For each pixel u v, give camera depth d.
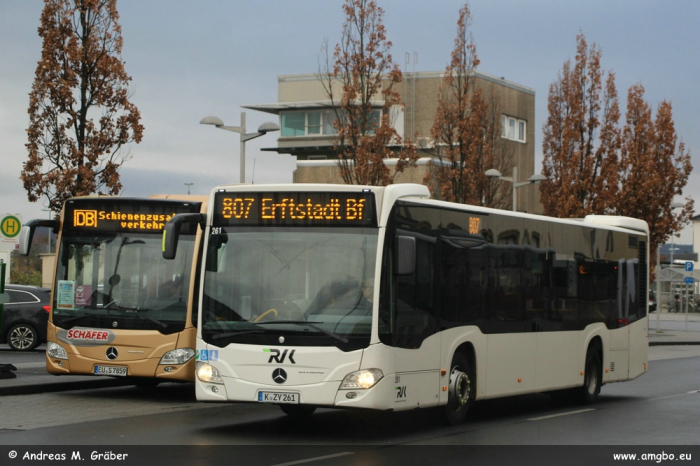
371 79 31.95
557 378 17.33
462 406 14.46
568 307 17.86
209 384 12.59
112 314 16.91
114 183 24.27
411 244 12.34
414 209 13.27
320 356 12.20
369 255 12.50
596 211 45.75
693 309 83.12
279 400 12.24
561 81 49.09
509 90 70.31
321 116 74.94
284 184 12.88
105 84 24.19
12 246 19.42
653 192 47.69
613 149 46.31
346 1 31.67
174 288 16.91
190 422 14.50
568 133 46.34
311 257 12.62
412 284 13.03
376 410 12.27
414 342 13.00
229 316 12.64
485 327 15.04
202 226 13.31
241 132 27.22
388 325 12.41
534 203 73.25
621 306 20.27
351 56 31.66
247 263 12.80
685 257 109.88
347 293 12.42
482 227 15.14
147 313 16.81
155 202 17.17
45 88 23.72
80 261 17.27
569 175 45.97
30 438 12.36
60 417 14.68
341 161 32.53
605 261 19.59
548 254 17.20
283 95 75.88
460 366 14.48
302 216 12.77
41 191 23.64
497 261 15.52
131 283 17.03
